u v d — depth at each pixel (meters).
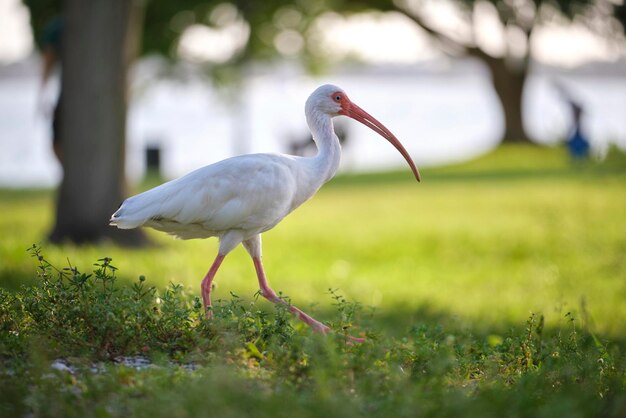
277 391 5.75
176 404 5.24
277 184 8.03
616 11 29.77
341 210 24.30
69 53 15.59
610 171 17.16
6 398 5.44
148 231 17.88
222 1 32.84
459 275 15.83
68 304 6.61
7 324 6.63
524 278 15.29
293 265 16.05
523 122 40.81
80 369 5.96
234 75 37.00
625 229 17.88
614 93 69.19
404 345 7.35
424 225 20.62
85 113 15.57
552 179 27.81
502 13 32.34
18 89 68.38
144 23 32.59
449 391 5.86
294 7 35.03
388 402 5.48
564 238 17.94
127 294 6.91
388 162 45.56
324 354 6.18
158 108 53.88
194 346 6.61
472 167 34.62
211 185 7.87
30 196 27.84
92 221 15.60
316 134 8.68
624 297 13.40
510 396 5.86
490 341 8.65
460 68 76.88
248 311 7.44
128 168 16.09
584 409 5.73
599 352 7.22
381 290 14.04
